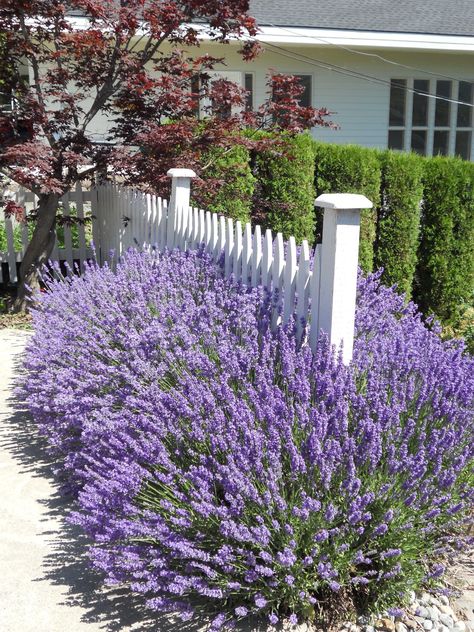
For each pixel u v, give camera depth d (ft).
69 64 25.40
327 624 9.18
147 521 9.63
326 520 8.77
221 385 10.71
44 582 10.03
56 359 14.38
